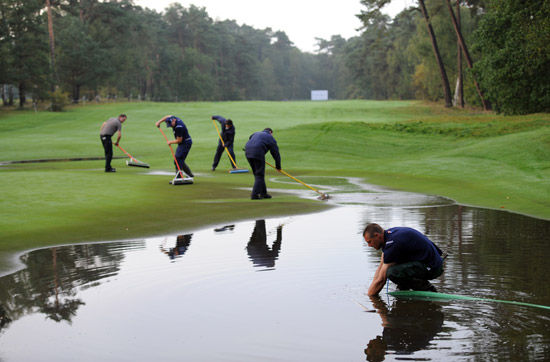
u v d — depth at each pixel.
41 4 64.81
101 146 29.14
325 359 3.31
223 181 14.73
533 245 6.57
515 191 12.30
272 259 5.93
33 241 6.93
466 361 3.26
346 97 166.00
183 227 7.96
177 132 13.54
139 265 5.69
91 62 71.31
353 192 12.56
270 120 44.31
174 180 13.51
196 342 3.61
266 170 18.66
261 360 3.31
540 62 31.80
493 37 36.19
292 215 9.07
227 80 142.88
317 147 24.31
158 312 4.21
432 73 64.81
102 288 4.86
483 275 5.22
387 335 3.71
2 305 4.41
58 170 17.95
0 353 3.45
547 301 4.44
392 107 57.31
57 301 4.49
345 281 5.08
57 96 57.59
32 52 62.19
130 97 107.62
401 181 15.07
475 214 9.14
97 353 3.44
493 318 4.03
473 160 19.11
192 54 118.19
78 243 6.86
